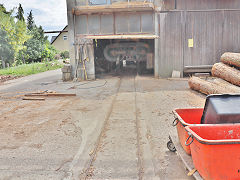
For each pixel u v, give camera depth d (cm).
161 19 1425
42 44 3925
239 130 334
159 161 407
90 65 1499
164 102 844
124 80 1458
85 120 665
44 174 373
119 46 1839
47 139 527
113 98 946
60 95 1034
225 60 969
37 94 1053
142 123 617
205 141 270
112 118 673
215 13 1416
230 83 903
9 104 906
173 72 1466
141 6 1388
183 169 378
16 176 369
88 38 1407
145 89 1126
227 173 282
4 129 606
